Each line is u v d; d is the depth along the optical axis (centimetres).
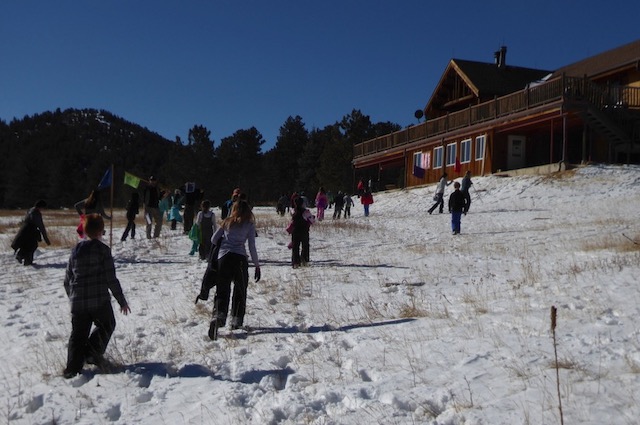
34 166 10431
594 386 458
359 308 870
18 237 1487
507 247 1510
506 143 3622
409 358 579
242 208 766
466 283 1020
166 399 540
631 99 3216
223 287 746
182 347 704
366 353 627
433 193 3503
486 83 4025
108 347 708
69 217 4269
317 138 9219
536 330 644
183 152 8375
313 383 553
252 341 713
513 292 894
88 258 625
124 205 9156
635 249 1197
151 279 1250
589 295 800
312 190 8538
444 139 4009
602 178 2830
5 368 668
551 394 450
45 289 1169
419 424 432
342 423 448
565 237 1616
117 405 534
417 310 804
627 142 3152
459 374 525
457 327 691
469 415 432
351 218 2933
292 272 1266
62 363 657
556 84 3105
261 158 9162
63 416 514
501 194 2958
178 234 2191
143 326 822
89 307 618
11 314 952
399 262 1369
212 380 578
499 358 556
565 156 3052
